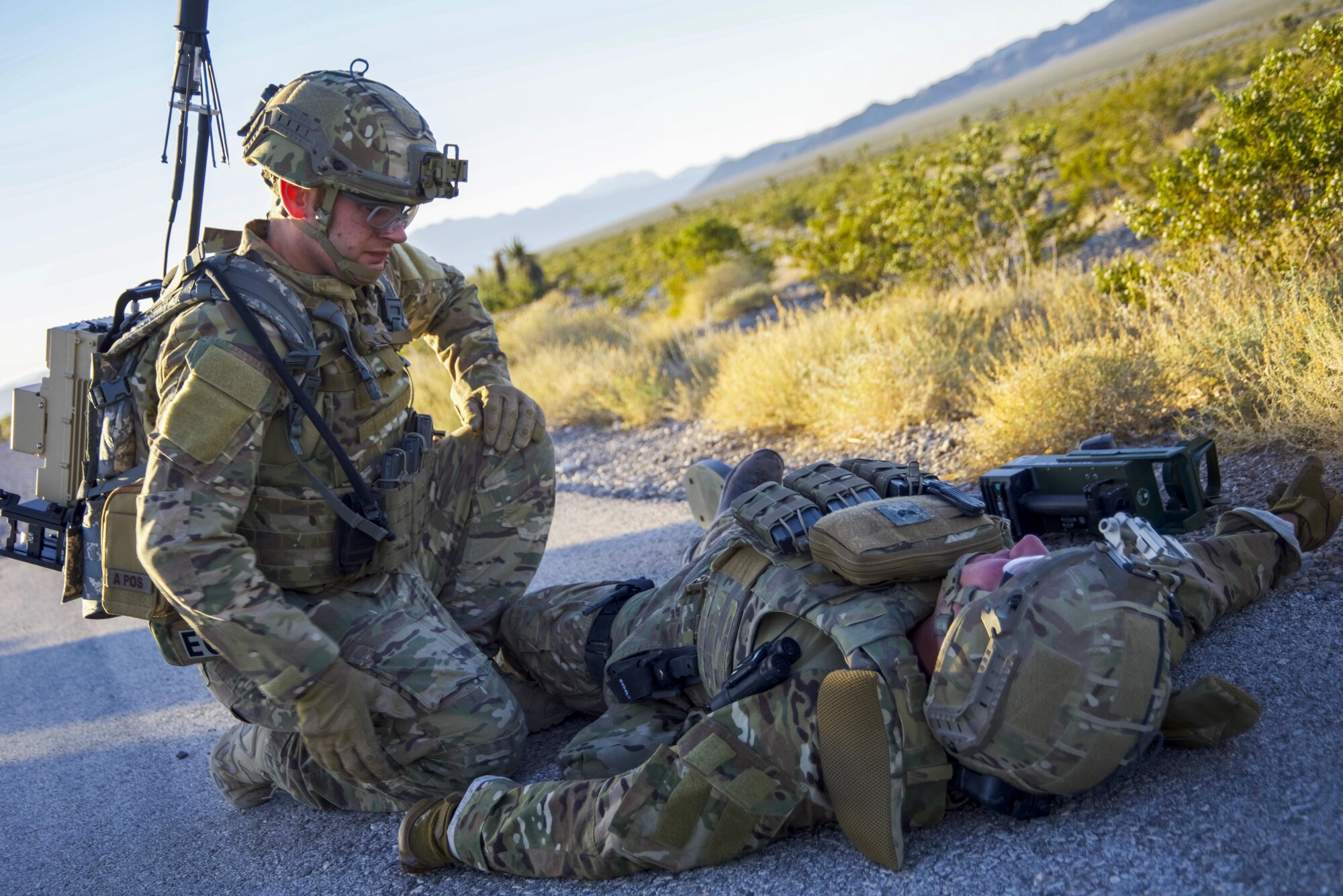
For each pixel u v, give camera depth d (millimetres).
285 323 2342
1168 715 1989
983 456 5039
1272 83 5531
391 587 2744
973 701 1731
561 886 2150
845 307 10633
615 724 2529
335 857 2572
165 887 2646
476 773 2627
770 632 2111
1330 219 5152
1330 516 2850
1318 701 2164
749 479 3246
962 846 1936
